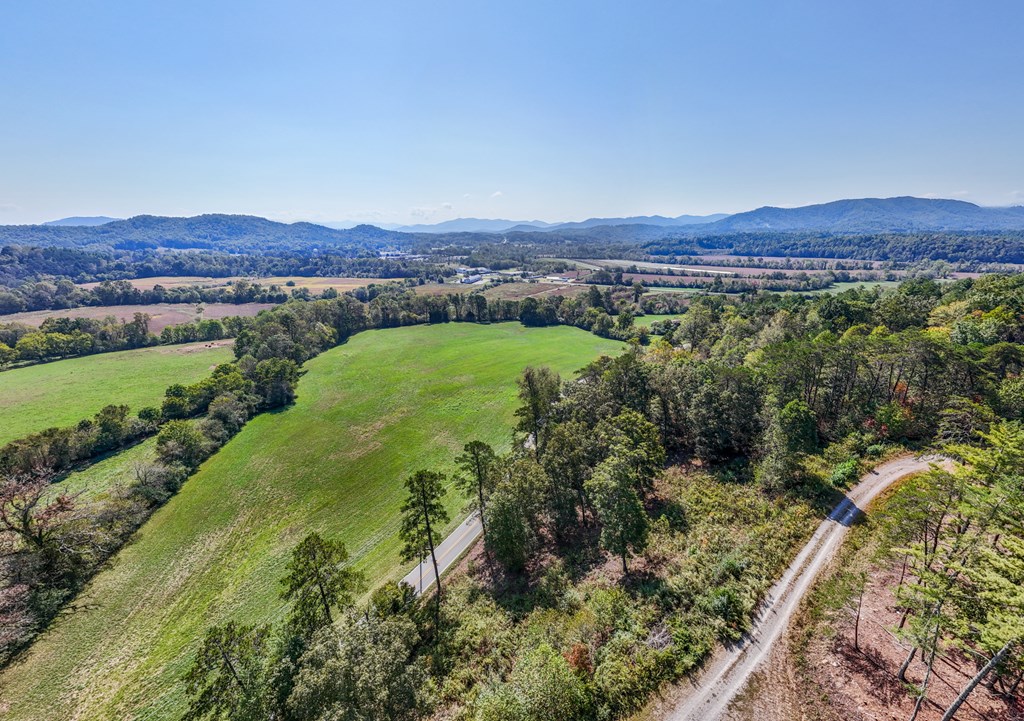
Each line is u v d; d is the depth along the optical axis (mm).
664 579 33250
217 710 26297
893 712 21672
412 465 69375
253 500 62062
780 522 37312
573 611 33219
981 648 18797
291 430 83812
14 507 47656
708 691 24297
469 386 102500
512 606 36656
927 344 48250
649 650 26750
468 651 32438
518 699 22859
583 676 25672
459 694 28547
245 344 118562
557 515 45625
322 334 137125
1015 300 66500
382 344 142500
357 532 54281
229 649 27016
